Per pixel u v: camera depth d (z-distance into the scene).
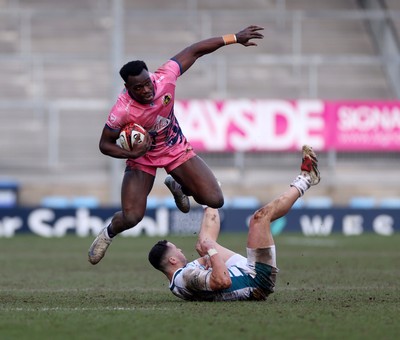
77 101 111.12
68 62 117.81
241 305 32.78
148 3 126.06
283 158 107.56
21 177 105.69
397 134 103.19
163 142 36.09
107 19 124.25
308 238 87.06
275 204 33.44
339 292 39.16
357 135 102.75
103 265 57.50
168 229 93.19
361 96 117.25
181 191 38.59
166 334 26.55
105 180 106.31
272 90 117.81
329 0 127.31
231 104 101.12
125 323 28.67
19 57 109.19
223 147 101.00
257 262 33.56
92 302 35.62
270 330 27.23
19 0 124.50
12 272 52.34
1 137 109.81
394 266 55.62
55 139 107.44
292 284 43.62
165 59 113.75
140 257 64.25
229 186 105.31
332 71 119.81
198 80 117.06
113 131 35.16
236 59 112.50
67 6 125.06
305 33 123.56
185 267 34.06
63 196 104.94
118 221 36.38
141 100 34.38
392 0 124.50
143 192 36.41
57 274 51.00
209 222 35.41
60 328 27.81
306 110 102.06
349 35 123.94
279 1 127.31
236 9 126.44
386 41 120.12
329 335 26.42
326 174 106.44
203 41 36.41
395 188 107.75
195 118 100.69
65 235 92.06
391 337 26.16
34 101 113.06
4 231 92.56
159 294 39.34
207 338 25.86
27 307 33.72
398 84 116.88
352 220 96.81
